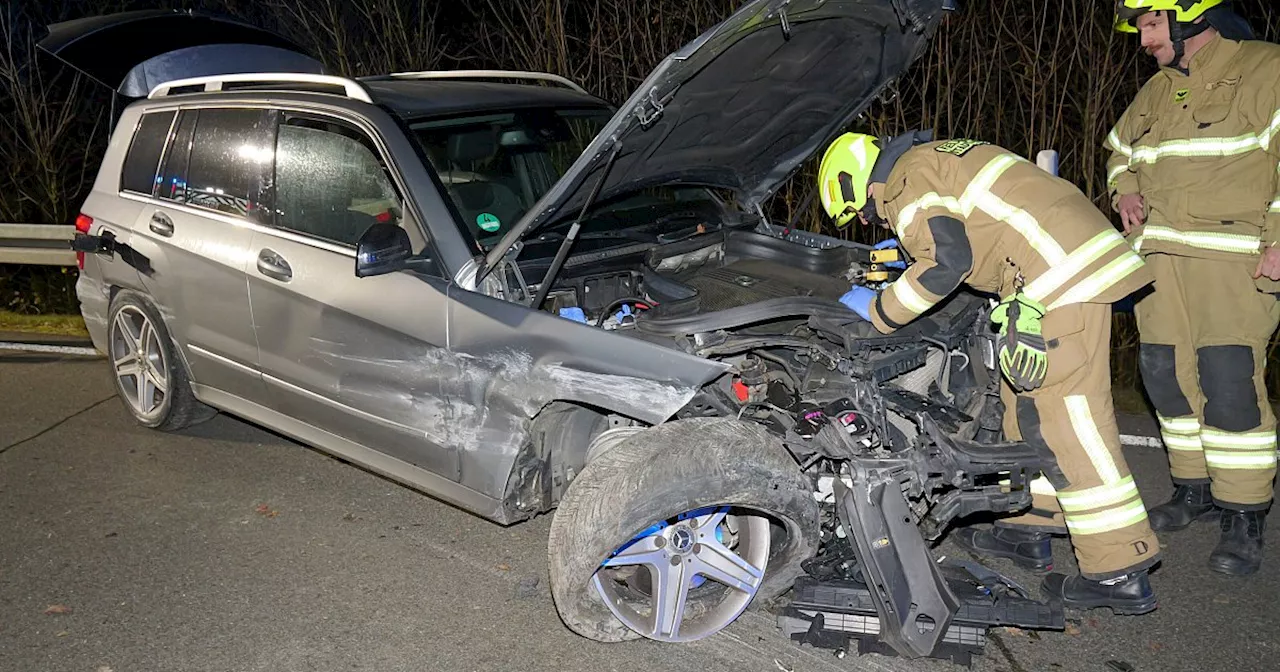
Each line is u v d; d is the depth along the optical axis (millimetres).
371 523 4805
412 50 9703
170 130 5305
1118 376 7098
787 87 4305
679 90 3803
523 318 3867
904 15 4047
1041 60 7578
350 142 4473
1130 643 3766
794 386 3959
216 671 3680
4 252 7555
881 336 3779
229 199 4910
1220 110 4090
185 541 4641
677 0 8672
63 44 6062
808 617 3736
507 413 3908
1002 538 4434
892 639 3568
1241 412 4203
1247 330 4184
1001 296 3855
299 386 4648
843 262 4688
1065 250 3609
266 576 4328
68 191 10000
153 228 5227
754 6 3393
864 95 4633
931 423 3678
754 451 3475
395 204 4293
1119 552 3783
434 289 4074
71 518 4875
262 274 4633
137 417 5875
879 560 3521
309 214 4582
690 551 3607
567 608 3520
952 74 7645
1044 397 3754
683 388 3529
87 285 5852
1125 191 4621
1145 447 5582
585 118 5121
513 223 4406
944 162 3717
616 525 3340
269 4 10000
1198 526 4645
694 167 4625
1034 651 3725
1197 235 4211
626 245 4504
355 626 3953
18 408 6336
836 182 3938
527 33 9438
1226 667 3607
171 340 5418
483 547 4570
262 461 5504
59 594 4207
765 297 4254
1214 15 4121
